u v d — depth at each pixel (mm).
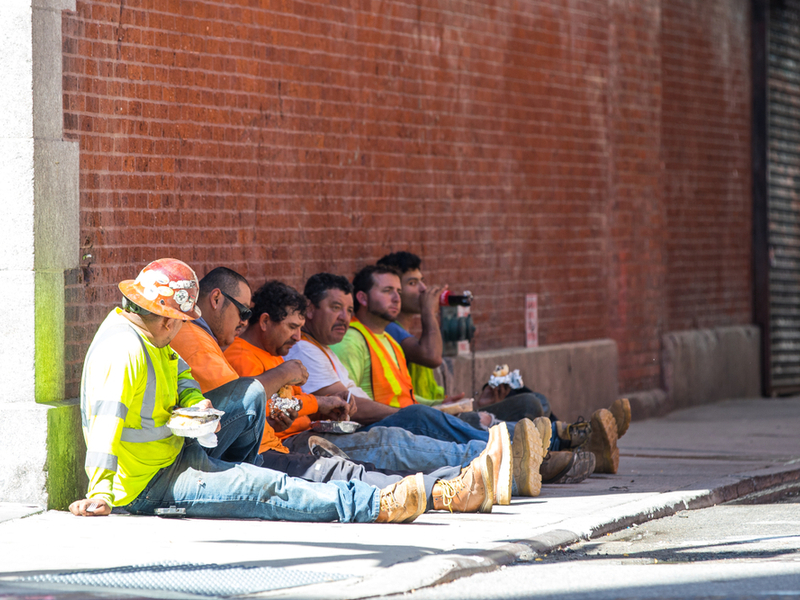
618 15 29750
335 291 18359
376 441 16812
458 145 24609
